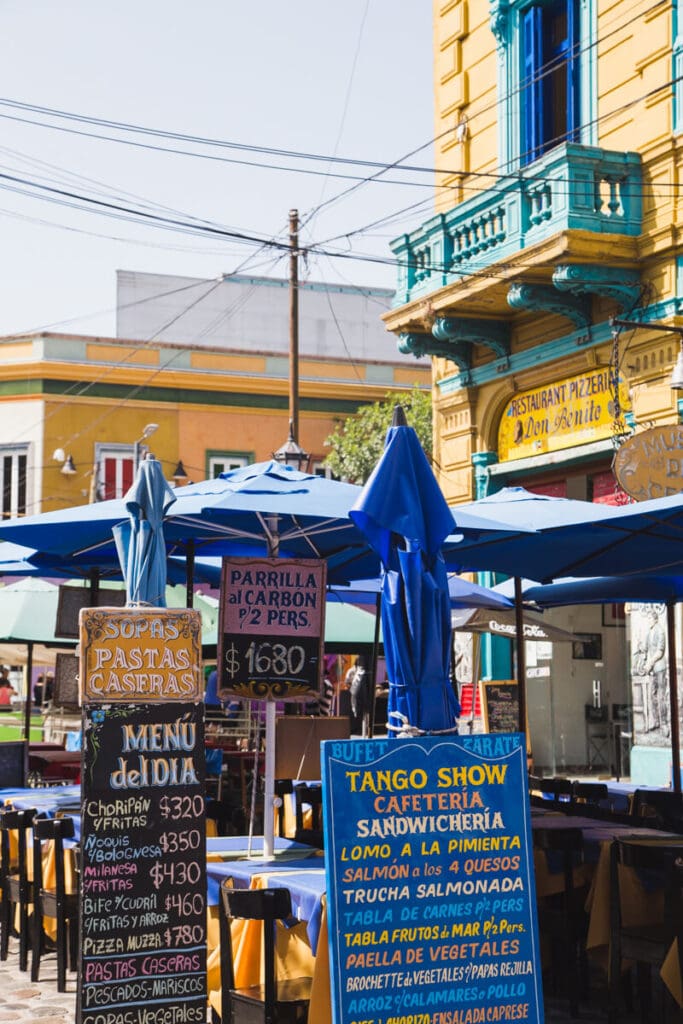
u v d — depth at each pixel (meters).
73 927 10.25
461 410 23.28
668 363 18.08
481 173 22.06
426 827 6.91
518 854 7.10
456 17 23.12
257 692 9.27
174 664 7.77
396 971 6.72
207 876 8.24
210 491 9.44
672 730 13.20
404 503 7.37
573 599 13.80
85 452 39.06
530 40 21.25
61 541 10.64
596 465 20.17
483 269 19.83
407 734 7.20
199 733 7.76
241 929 8.02
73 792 12.92
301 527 9.93
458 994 6.84
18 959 11.00
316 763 10.50
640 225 18.58
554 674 22.45
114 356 39.47
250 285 49.41
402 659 7.29
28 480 38.84
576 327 20.12
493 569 12.02
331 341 49.84
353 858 6.72
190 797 7.69
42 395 38.88
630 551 11.08
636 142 18.81
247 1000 7.34
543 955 9.90
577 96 20.36
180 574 13.65
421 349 22.64
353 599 16.06
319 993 7.28
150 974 7.46
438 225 21.20
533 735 22.58
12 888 10.95
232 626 9.29
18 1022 8.95
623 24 19.25
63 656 15.09
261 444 40.34
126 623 7.69
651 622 19.06
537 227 18.86
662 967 8.16
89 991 7.34
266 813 9.08
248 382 40.25
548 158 18.53
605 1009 9.33
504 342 21.89
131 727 7.61
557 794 13.85
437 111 23.88
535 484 21.80
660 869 8.38
